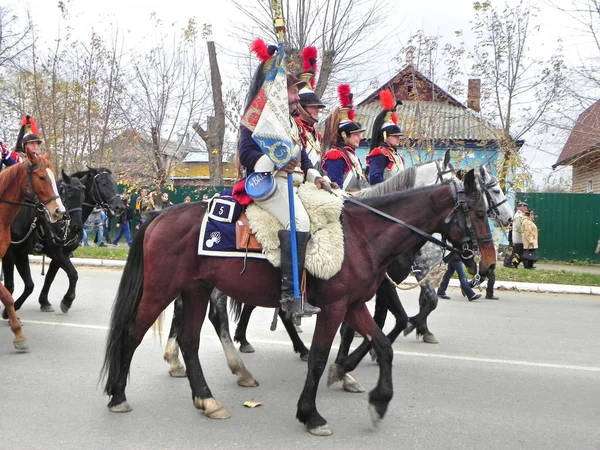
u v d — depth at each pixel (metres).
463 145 19.64
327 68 20.05
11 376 6.18
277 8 4.94
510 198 20.69
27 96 22.12
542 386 6.17
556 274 15.39
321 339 4.89
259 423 5.03
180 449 4.47
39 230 8.90
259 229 4.98
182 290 5.26
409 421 5.10
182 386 5.98
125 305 5.28
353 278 4.91
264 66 5.02
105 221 20.78
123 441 4.59
